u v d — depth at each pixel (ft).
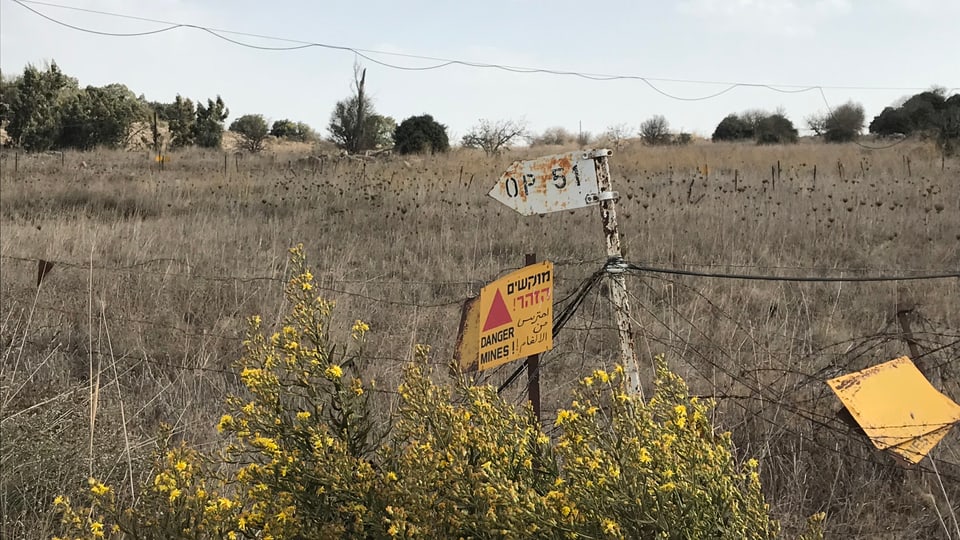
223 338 19.40
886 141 116.47
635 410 7.74
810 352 17.52
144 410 15.87
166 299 22.61
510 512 7.07
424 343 19.17
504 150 115.14
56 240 29.99
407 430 8.81
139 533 8.44
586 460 7.34
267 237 34.24
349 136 129.29
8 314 20.79
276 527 7.98
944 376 15.94
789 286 23.81
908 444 11.55
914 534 11.73
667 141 150.41
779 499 12.59
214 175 65.31
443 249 31.55
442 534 7.55
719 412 14.38
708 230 31.86
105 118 137.49
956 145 86.28
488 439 8.02
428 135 113.91
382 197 46.70
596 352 19.03
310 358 8.99
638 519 7.06
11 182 56.13
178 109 154.71
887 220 34.27
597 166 11.65
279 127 200.64
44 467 12.23
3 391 14.17
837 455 13.60
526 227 34.19
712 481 7.32
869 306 21.94
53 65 135.23
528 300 11.53
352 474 8.18
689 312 21.04
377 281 23.38
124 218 43.16
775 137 141.90
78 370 18.56
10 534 11.18
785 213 36.09
